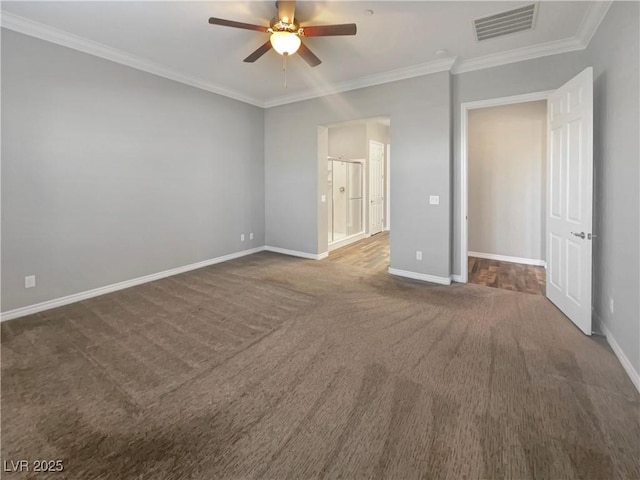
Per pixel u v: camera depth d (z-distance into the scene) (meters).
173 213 4.64
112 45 3.62
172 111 4.52
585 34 3.18
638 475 1.44
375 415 1.84
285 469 1.50
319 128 5.45
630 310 2.21
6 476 1.47
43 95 3.30
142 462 1.55
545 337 2.73
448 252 4.20
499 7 2.80
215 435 1.71
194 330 2.92
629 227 2.25
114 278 4.00
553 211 3.43
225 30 3.27
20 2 2.77
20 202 3.21
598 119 2.90
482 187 5.62
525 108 5.17
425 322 3.06
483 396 1.99
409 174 4.43
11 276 3.19
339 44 3.50
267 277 4.57
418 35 3.31
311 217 5.66
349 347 2.60
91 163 3.71
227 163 5.40
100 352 2.54
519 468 1.49
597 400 1.94
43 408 1.91
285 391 2.07
